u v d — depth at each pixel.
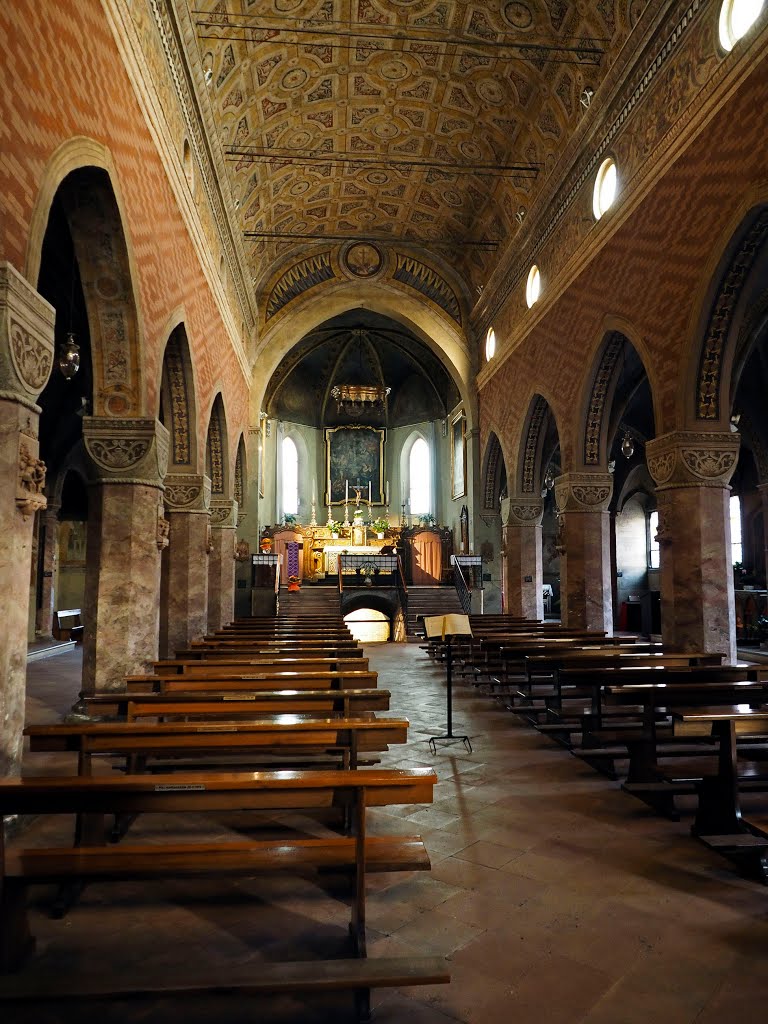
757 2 8.66
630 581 26.58
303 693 5.44
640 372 18.22
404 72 15.05
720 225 9.12
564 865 4.68
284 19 12.68
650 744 6.21
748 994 3.24
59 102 6.15
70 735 4.18
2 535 5.18
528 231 17.39
